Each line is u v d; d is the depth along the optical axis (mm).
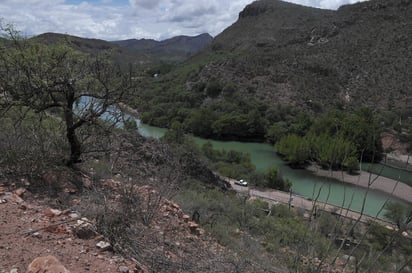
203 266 3617
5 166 5211
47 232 3562
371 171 2391
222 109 76938
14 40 5738
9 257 2986
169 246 4070
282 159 53969
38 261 2785
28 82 5566
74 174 5711
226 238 5496
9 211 3938
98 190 4969
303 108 75625
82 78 5777
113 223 3889
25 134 5852
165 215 5051
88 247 3426
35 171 5207
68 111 5789
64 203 4555
